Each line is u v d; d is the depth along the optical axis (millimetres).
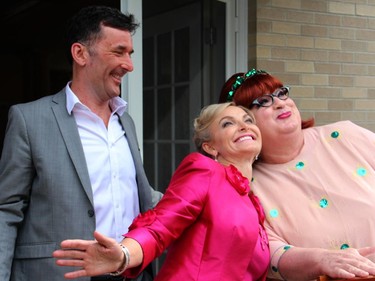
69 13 3580
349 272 1418
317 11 3488
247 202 1507
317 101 3529
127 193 1765
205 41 3338
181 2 3426
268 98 1830
